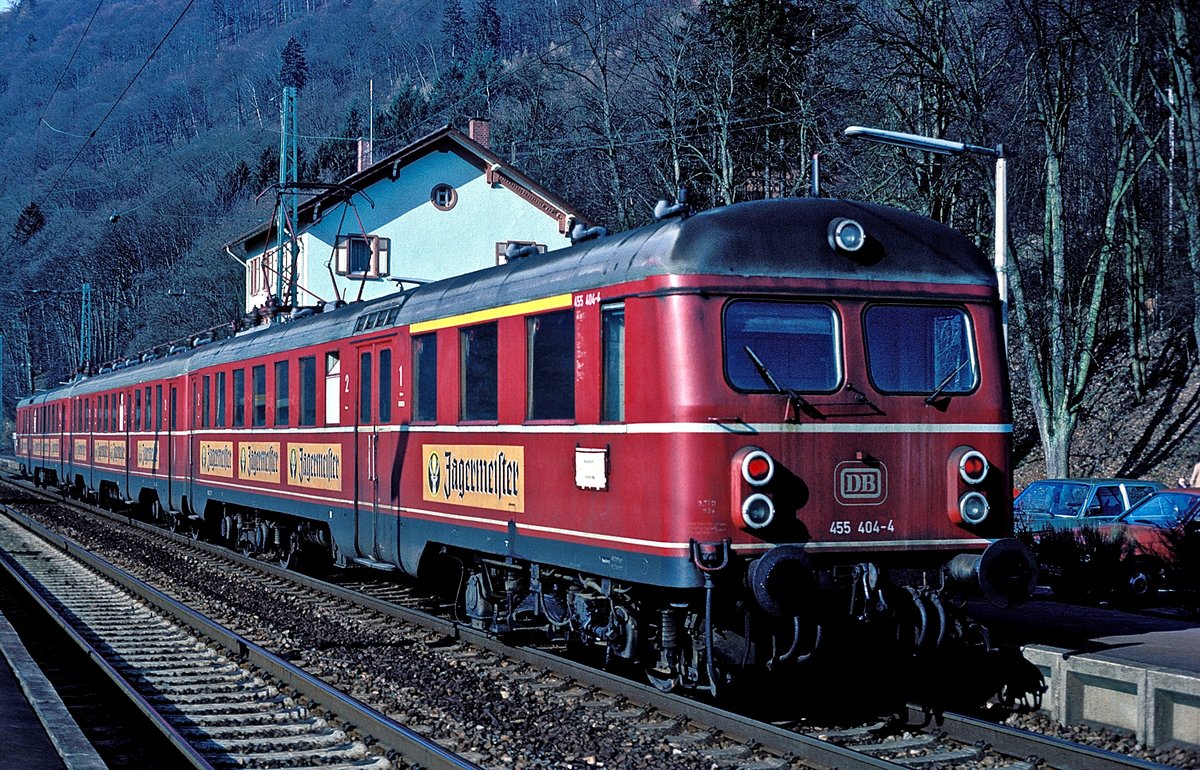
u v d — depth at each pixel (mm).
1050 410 26094
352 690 8930
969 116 25062
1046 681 8070
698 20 39156
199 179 120562
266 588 14969
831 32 32281
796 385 7902
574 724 7691
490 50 114375
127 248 102438
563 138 54469
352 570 17016
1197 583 14461
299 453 14805
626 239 8477
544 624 10359
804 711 8328
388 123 100438
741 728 7246
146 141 190875
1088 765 6562
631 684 8266
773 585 7363
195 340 22297
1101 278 27375
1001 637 9195
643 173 42531
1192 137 24266
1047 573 14961
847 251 8055
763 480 7590
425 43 169625
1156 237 34312
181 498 20531
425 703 8391
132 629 12305
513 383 9594
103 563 17297
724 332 7758
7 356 106375
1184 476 27375
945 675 8789
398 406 11914
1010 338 36406
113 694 9250
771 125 36312
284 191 26797
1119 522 16516
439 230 41844
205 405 19125
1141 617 10672
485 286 10289
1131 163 31406
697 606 7969
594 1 47031
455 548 11180
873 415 8016
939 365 8336
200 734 7652
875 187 27844
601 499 8344
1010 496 8422
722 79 37188
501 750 7129
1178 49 23750
